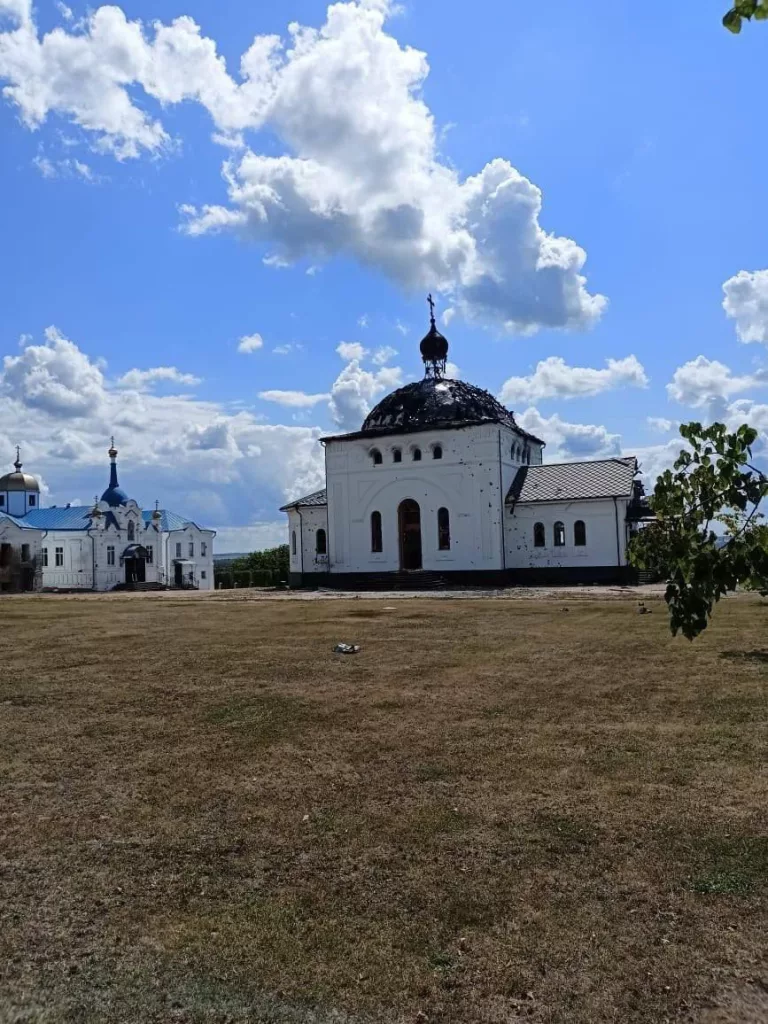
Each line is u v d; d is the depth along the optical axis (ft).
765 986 13.96
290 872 18.97
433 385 163.12
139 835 21.44
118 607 104.68
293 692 39.47
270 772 26.68
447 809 22.76
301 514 165.68
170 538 245.24
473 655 50.65
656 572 15.08
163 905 17.48
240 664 48.42
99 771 27.25
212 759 28.32
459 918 16.55
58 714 35.65
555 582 143.43
